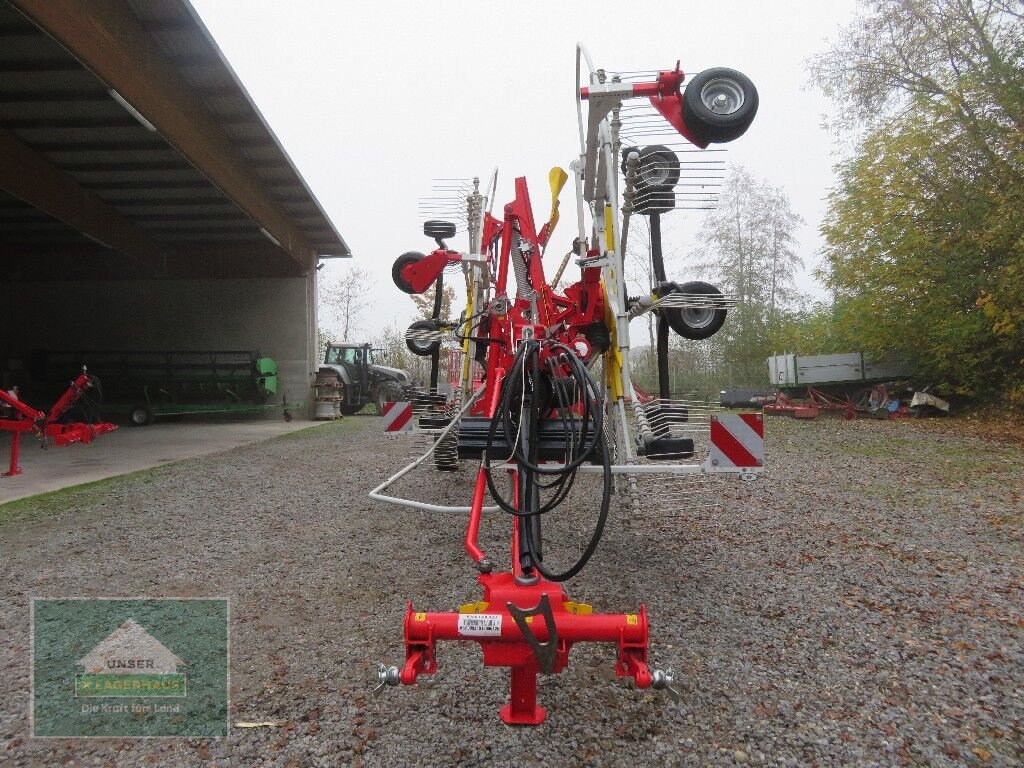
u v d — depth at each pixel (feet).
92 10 29.04
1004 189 45.14
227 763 7.83
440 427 19.27
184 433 49.49
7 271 64.03
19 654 10.74
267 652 10.66
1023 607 12.21
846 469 27.68
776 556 15.24
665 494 14.03
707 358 85.61
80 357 58.49
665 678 6.64
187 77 37.91
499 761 7.75
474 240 21.95
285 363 64.85
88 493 23.82
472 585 13.55
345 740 8.21
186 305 64.80
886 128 53.62
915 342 51.24
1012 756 7.78
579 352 13.58
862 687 9.34
